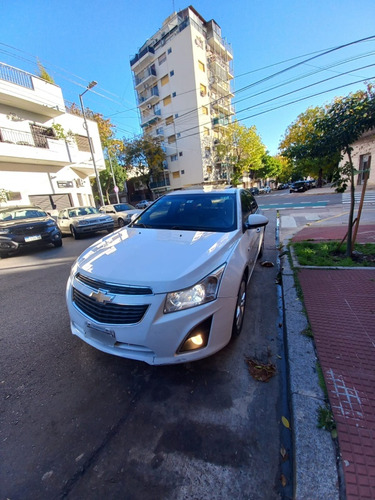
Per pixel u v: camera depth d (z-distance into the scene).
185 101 31.27
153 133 36.47
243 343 2.45
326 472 1.25
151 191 38.22
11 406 1.87
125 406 1.82
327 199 15.39
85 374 2.16
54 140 14.84
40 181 15.10
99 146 19.03
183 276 1.75
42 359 2.40
